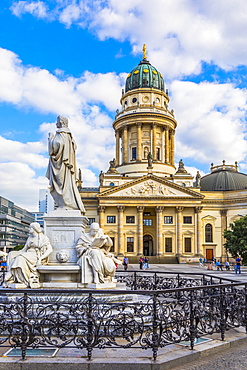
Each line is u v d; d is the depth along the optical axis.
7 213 122.25
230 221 84.38
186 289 8.39
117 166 93.19
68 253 11.75
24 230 145.25
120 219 78.44
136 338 8.97
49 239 11.86
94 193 84.31
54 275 11.35
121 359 7.54
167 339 8.24
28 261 11.02
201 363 7.92
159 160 90.44
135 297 11.24
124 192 79.31
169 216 80.69
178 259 76.69
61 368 7.18
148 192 79.19
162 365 7.39
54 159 12.54
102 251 11.70
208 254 83.75
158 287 17.47
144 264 55.66
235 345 9.31
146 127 91.19
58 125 12.82
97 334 7.61
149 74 93.69
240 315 10.37
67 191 12.55
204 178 100.69
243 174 96.75
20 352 7.88
